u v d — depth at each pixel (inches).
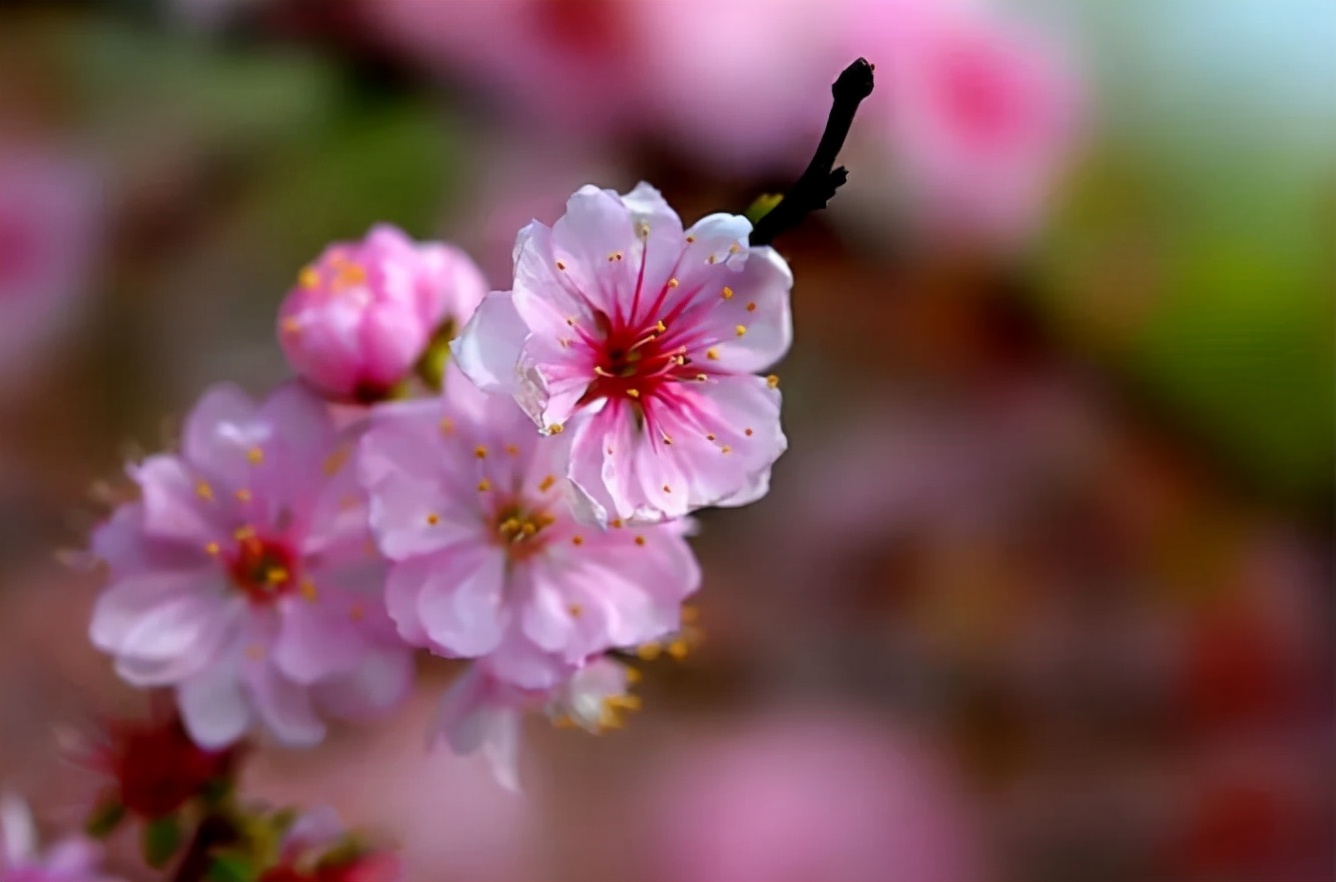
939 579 21.9
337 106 21.1
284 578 17.8
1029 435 22.0
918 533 21.9
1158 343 21.6
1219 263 21.6
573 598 17.4
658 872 20.9
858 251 21.6
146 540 17.9
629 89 20.2
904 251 21.5
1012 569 21.9
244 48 21.2
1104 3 21.5
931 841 21.0
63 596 21.6
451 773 21.0
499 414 17.3
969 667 21.7
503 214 20.9
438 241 21.0
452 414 17.4
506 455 17.4
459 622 17.3
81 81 21.7
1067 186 21.4
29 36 21.6
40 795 20.6
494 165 20.9
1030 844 21.1
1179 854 21.3
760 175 20.4
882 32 20.6
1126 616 21.8
